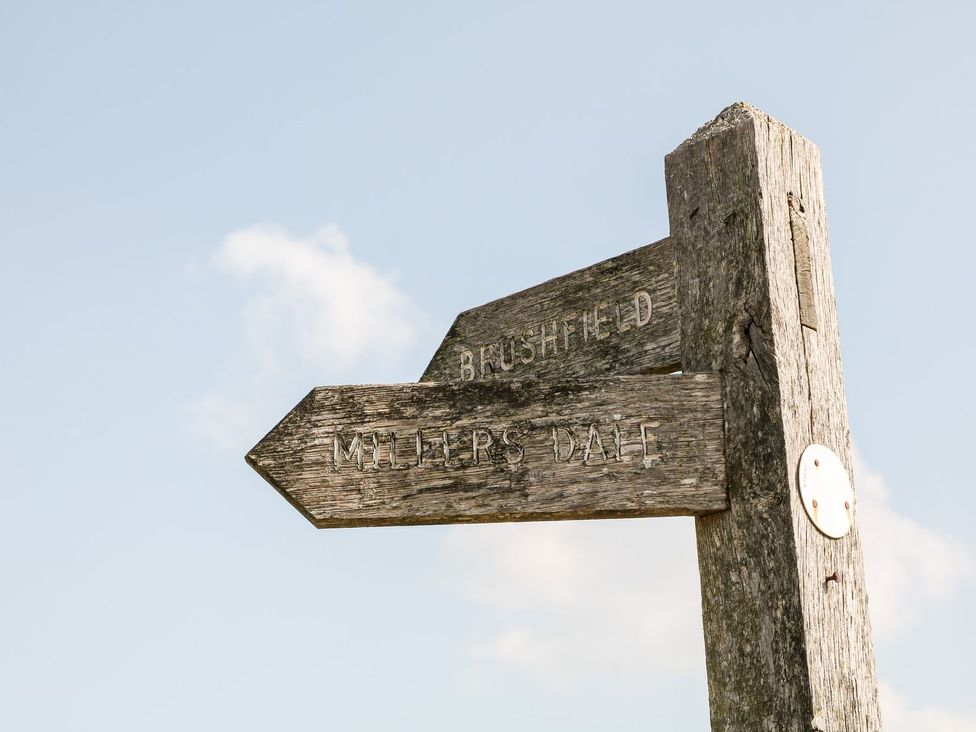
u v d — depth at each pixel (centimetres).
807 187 232
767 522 218
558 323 248
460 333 260
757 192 227
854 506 222
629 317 239
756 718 214
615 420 222
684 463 221
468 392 224
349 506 220
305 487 220
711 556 221
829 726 211
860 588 219
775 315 223
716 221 230
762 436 220
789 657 213
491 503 220
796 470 218
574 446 222
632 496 220
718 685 218
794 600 214
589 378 224
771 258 225
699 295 230
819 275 229
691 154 234
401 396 224
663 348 234
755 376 222
